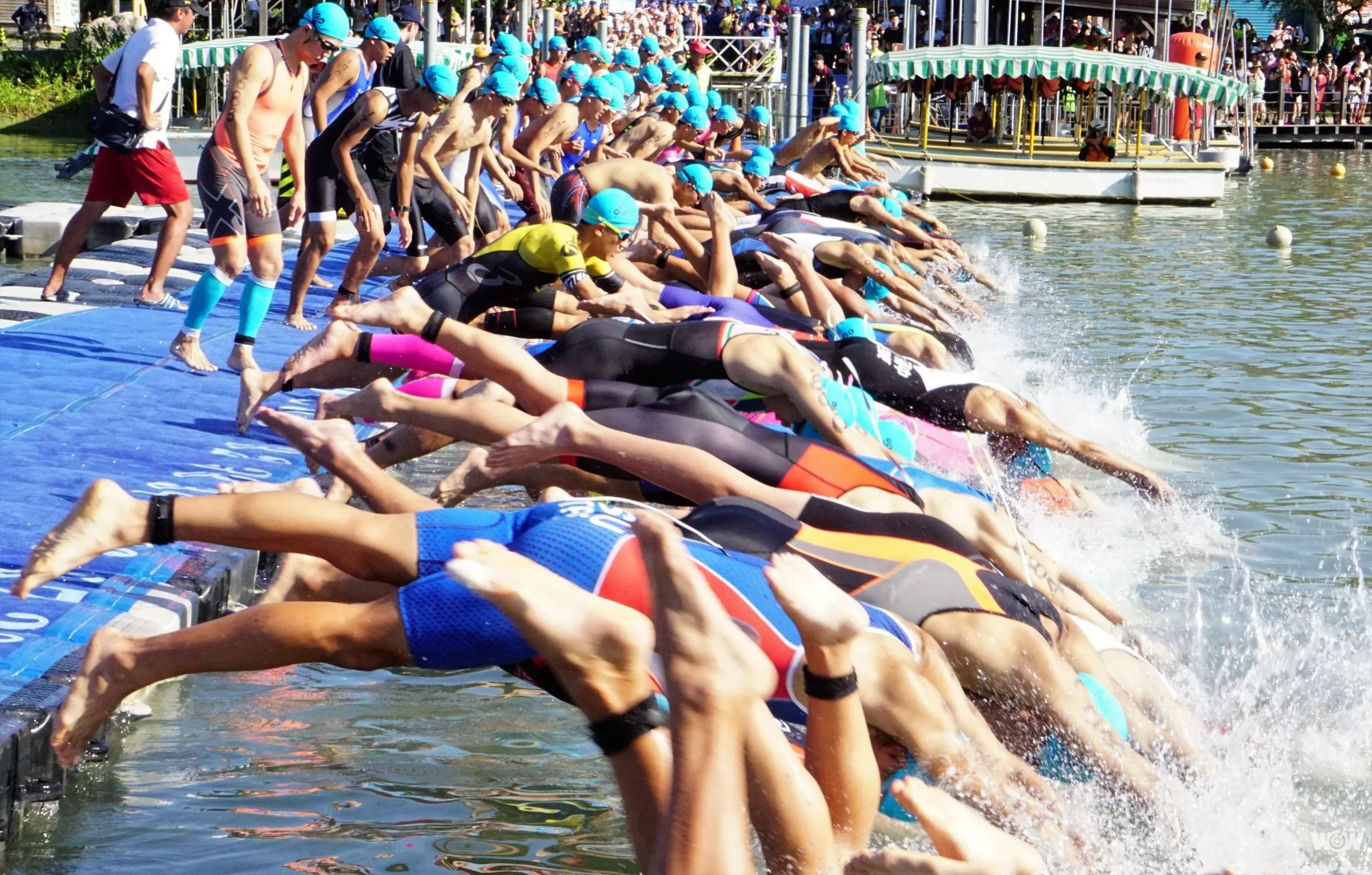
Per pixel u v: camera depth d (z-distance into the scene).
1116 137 31.92
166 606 4.93
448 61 23.39
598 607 3.24
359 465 4.68
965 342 8.76
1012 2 35.84
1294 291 16.75
